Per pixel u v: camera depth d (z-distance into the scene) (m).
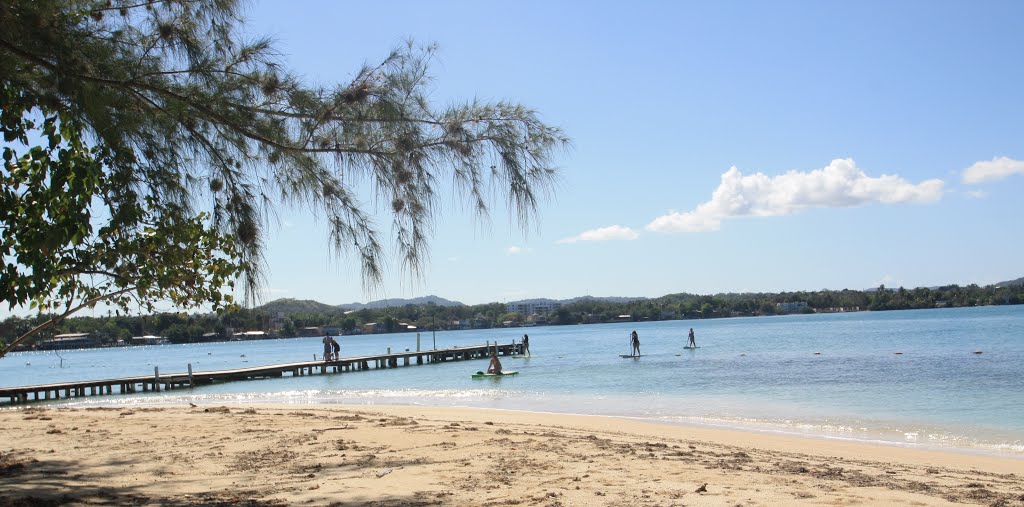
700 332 99.81
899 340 56.62
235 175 5.25
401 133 4.98
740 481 7.86
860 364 34.53
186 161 5.15
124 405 25.55
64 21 4.23
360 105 4.86
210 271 5.46
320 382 36.03
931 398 20.95
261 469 8.45
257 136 5.04
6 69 4.29
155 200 5.04
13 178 4.97
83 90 4.23
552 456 9.58
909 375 28.05
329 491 7.05
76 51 4.20
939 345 48.12
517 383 30.81
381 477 7.89
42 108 4.57
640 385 27.83
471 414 18.27
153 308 5.96
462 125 4.96
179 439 11.29
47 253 5.00
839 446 13.03
